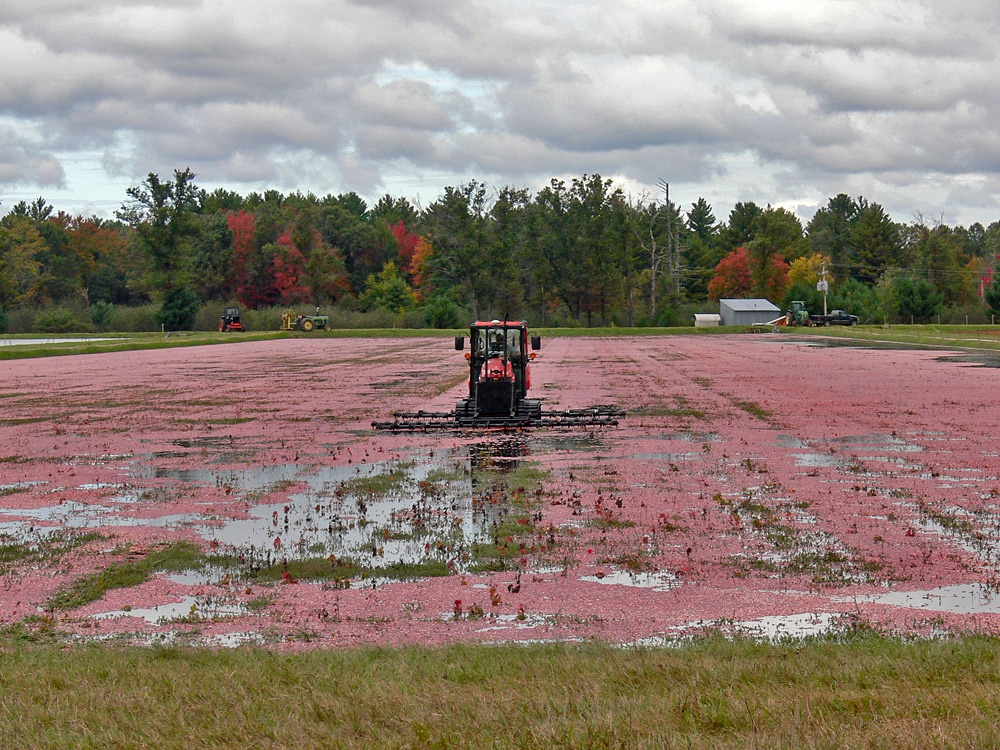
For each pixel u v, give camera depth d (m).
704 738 6.14
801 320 111.69
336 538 13.69
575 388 36.19
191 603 10.89
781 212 168.00
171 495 16.91
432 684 7.44
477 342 26.59
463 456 20.59
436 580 11.64
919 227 168.62
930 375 40.84
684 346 71.06
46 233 154.25
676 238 150.50
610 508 15.24
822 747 5.96
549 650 8.59
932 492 16.20
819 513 14.72
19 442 23.69
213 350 71.75
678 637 9.38
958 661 7.81
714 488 16.75
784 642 8.91
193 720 6.81
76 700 7.24
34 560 12.75
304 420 27.45
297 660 8.30
